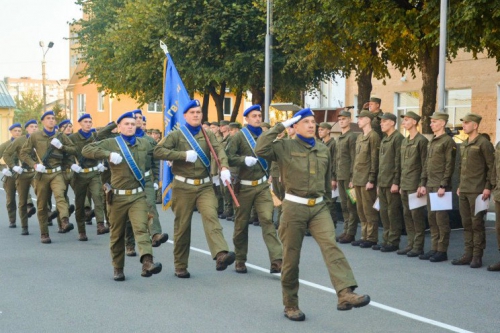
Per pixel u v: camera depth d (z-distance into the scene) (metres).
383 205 10.85
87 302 7.27
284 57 22.22
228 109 46.97
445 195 9.77
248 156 8.90
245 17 22.41
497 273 8.92
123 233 8.38
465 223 9.58
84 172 11.84
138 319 6.58
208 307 7.05
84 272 8.92
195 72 23.20
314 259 9.87
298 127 6.66
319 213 6.54
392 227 10.72
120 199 8.22
